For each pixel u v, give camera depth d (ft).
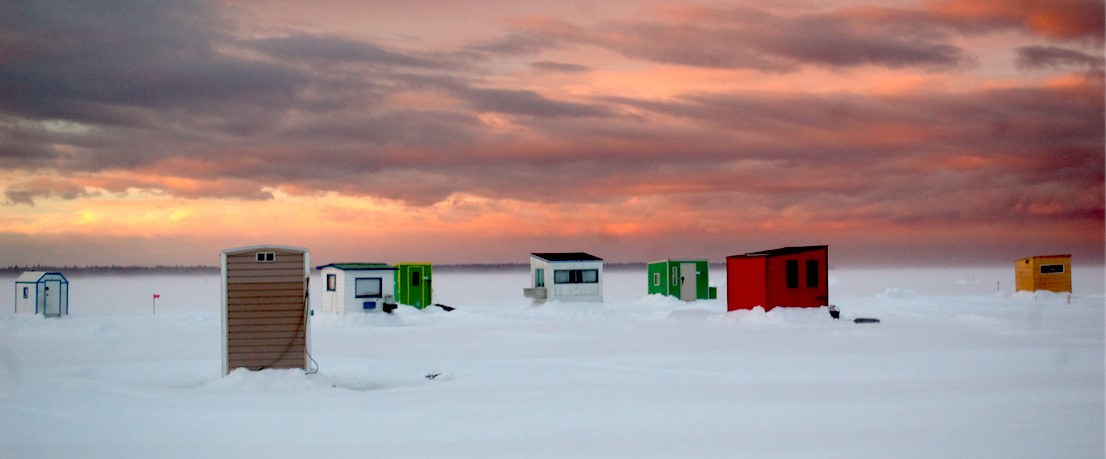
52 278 152.56
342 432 44.75
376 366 75.77
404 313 153.79
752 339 101.81
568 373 70.90
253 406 53.21
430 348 96.73
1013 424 44.73
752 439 42.04
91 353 94.63
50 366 80.07
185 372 72.08
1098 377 63.93
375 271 141.59
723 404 52.95
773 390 59.11
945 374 66.85
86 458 39.19
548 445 41.22
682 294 188.03
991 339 98.99
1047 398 53.16
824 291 131.95
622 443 41.52
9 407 52.49
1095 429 43.09
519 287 410.11
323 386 62.28
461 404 53.88
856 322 126.62
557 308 158.40
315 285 384.27
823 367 72.79
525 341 104.58
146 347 102.73
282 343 65.26
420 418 48.78
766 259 128.88
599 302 168.66
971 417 46.93
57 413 50.57
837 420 46.80
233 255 65.36
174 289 428.97
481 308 184.44
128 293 365.81
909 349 87.25
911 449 39.14
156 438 43.39
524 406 52.85
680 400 54.90
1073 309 156.76
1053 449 38.75
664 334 111.75
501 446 41.06
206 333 126.31
